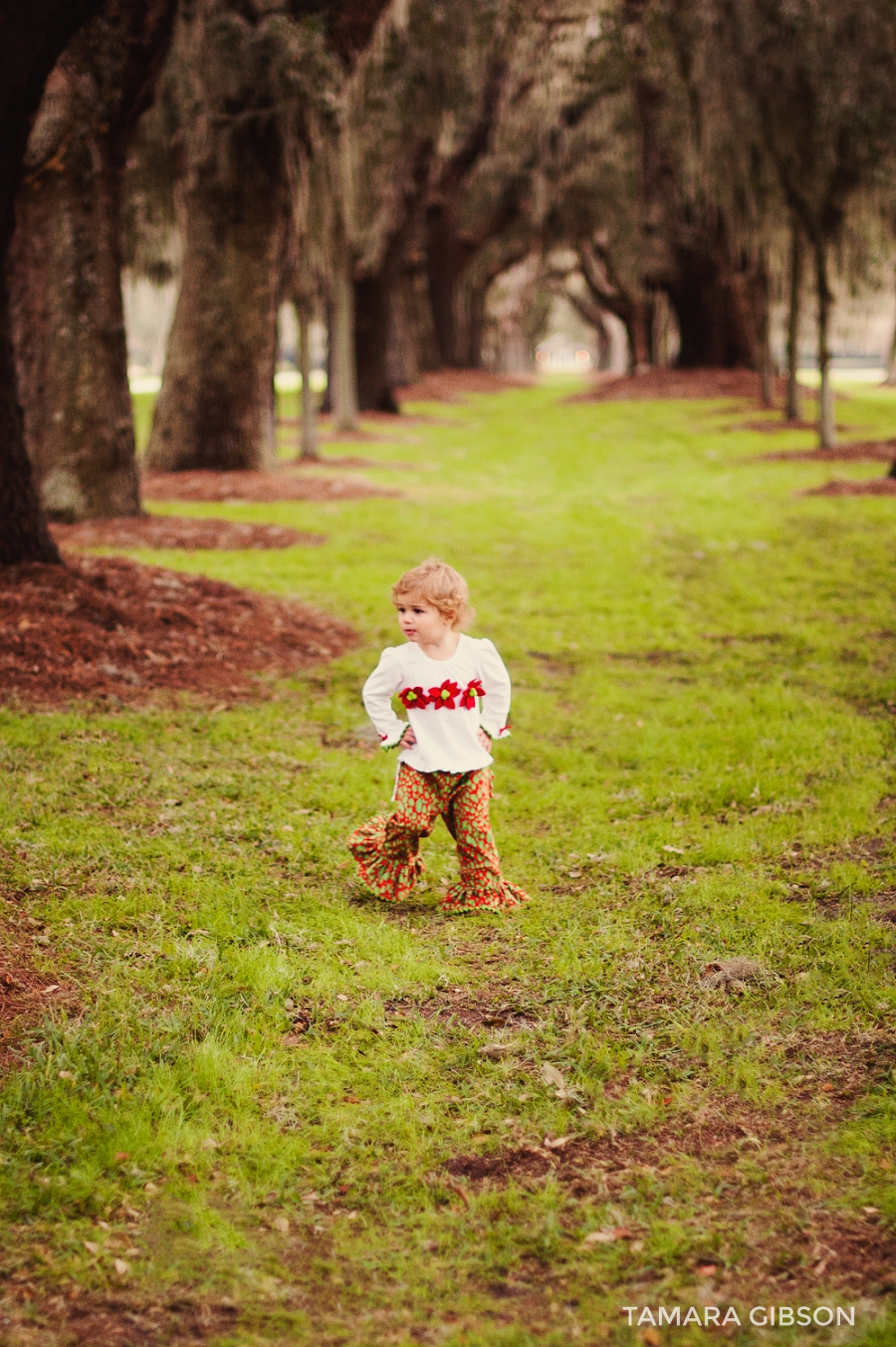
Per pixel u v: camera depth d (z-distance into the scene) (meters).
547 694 8.05
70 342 13.53
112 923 4.42
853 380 47.38
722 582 11.52
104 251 13.56
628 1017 3.96
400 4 19.81
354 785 6.13
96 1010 3.82
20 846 4.91
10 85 7.12
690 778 6.34
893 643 9.10
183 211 18.20
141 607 8.69
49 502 13.67
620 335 80.12
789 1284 2.72
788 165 20.83
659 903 4.82
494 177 41.38
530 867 5.28
